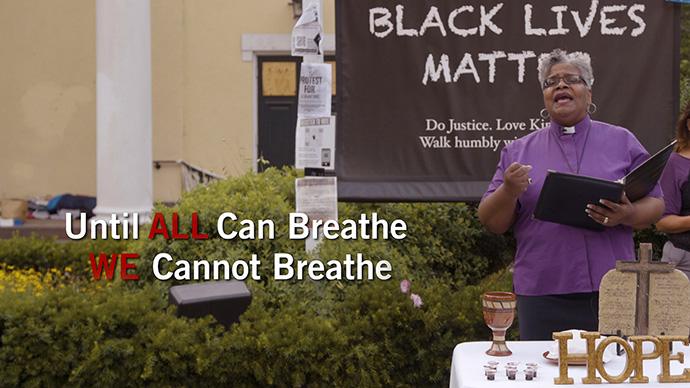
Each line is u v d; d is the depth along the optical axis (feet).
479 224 15.81
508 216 9.46
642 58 12.98
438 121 13.12
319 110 13.12
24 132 38.27
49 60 38.14
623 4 12.94
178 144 37.32
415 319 12.05
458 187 13.07
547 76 9.63
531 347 8.16
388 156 13.14
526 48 13.07
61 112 38.24
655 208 8.96
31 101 38.22
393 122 13.11
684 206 11.40
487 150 13.12
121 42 28.19
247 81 37.37
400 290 12.65
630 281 7.32
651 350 7.83
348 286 13.46
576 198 8.52
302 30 13.07
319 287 13.55
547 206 8.73
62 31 38.04
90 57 38.17
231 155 37.50
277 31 37.24
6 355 11.17
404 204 15.31
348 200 13.09
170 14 37.06
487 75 13.10
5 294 12.11
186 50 37.32
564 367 6.73
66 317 11.37
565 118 9.52
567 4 13.01
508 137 13.12
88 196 37.88
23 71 38.09
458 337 12.39
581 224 8.92
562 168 9.50
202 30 37.27
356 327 11.89
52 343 11.30
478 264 15.89
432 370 12.17
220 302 11.92
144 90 28.73
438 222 15.52
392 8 13.00
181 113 37.27
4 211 35.14
